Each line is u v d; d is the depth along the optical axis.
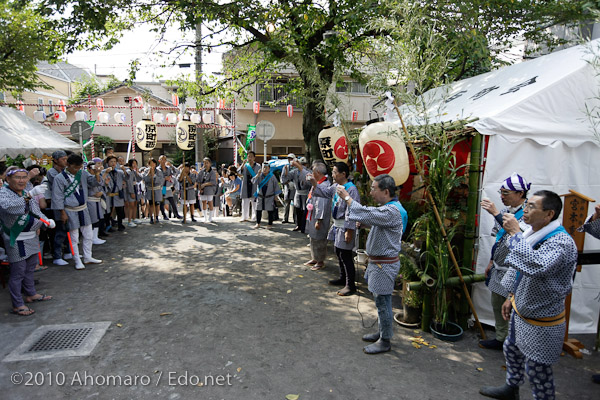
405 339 3.94
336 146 6.34
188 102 21.27
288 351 3.63
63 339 3.79
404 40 3.75
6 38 10.90
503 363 3.48
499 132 3.82
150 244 7.67
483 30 6.91
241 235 8.60
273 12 7.38
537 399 2.50
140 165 23.12
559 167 3.96
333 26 7.76
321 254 6.19
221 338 3.86
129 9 8.33
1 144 6.80
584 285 4.05
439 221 3.76
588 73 3.94
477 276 3.92
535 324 2.40
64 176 5.71
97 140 20.86
